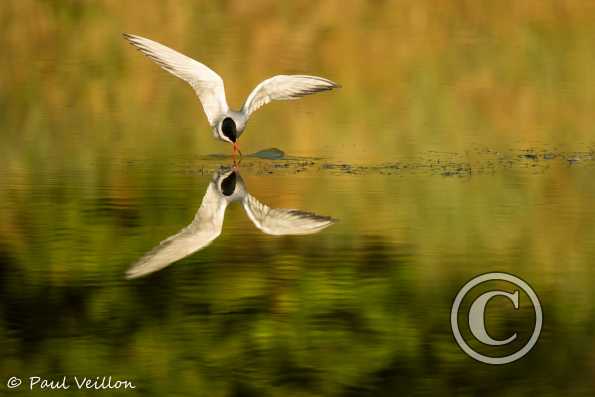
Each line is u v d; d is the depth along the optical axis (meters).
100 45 27.27
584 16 28.98
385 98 22.88
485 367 11.34
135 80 24.47
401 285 12.78
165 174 17.45
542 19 28.78
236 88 23.83
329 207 15.40
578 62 25.45
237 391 10.96
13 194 16.14
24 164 18.11
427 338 11.78
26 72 25.22
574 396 10.78
